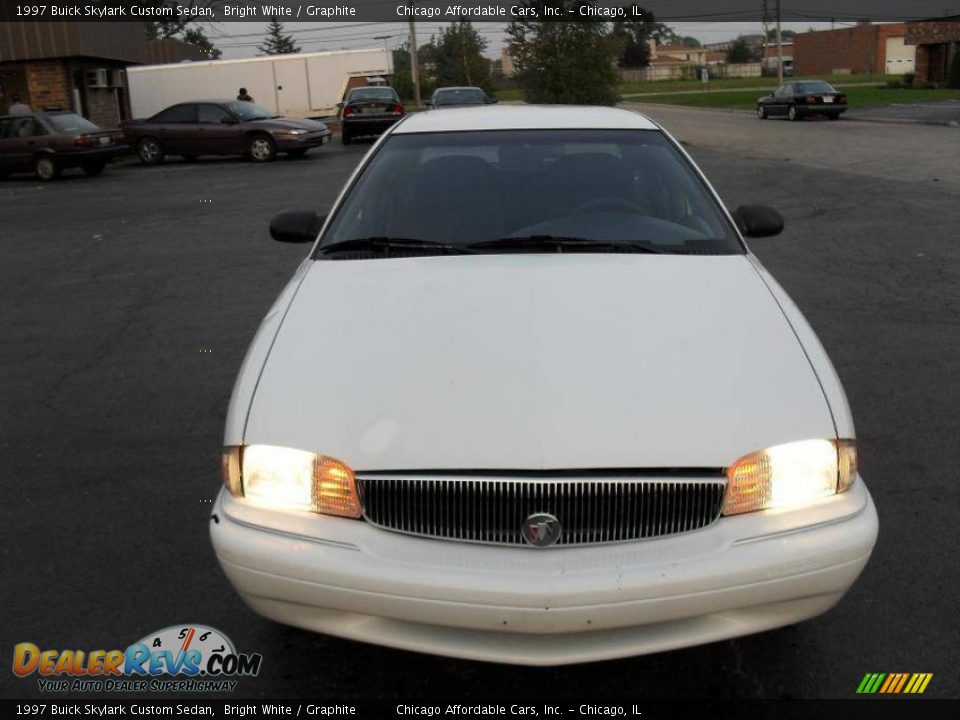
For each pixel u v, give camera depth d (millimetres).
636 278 3166
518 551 2381
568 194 3771
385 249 3539
